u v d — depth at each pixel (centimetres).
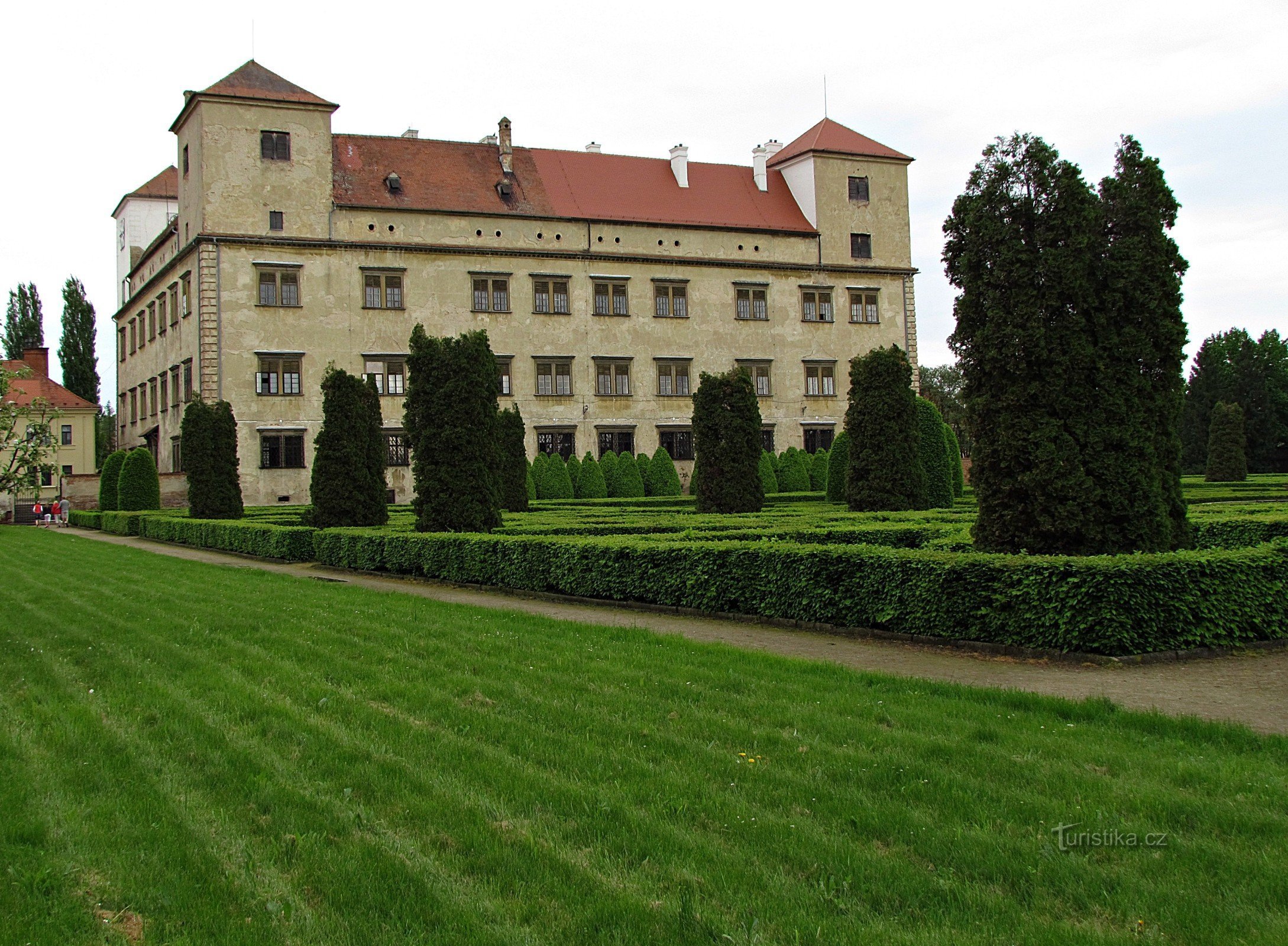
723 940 454
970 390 1501
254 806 652
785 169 6750
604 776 681
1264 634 1139
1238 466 5456
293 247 5309
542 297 5828
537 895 509
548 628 1314
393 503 5412
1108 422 1394
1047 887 496
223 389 5156
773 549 1384
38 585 2041
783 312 6331
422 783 680
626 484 5534
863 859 531
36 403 6003
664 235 6084
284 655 1169
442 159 5897
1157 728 749
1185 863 514
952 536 1683
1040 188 1439
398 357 5475
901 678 951
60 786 697
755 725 795
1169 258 1450
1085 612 1060
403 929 480
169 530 3728
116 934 484
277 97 5284
